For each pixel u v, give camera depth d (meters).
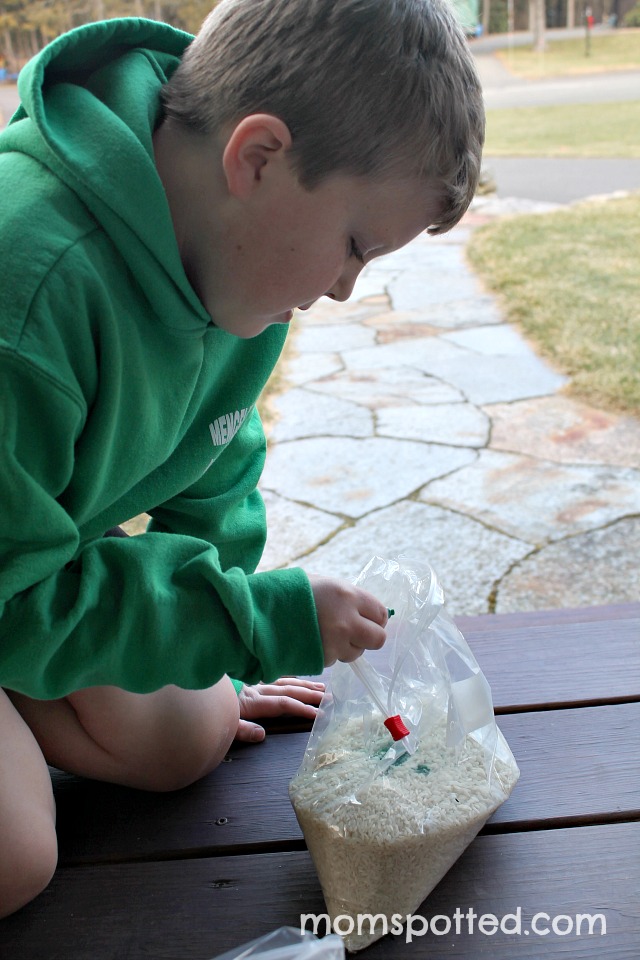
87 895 1.01
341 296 0.96
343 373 3.47
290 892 1.00
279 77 0.83
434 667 1.10
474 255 5.16
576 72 18.69
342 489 2.56
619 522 2.30
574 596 2.01
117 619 0.91
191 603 0.95
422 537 2.29
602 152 9.08
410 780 1.01
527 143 10.04
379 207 0.87
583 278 4.49
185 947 0.94
